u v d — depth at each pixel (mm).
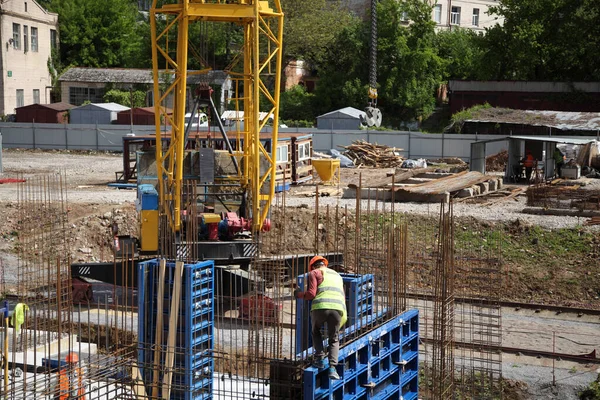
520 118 48188
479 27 78125
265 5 18344
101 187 34938
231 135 25531
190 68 68438
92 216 26797
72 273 19062
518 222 25156
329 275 10375
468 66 69562
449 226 14789
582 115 47625
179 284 11695
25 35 66062
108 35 77438
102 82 66312
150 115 55438
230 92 63250
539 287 21172
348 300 12234
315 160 36188
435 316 12867
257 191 18344
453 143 45844
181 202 17984
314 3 68062
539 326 17719
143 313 12172
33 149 53250
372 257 15023
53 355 13844
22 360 13359
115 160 47781
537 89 58906
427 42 66875
